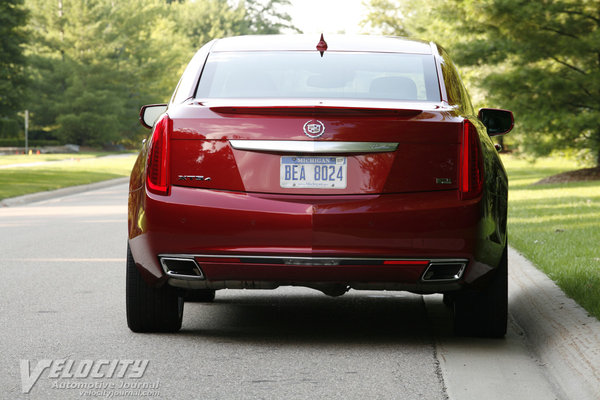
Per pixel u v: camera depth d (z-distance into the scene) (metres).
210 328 10.25
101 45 141.38
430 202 8.54
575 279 11.77
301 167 8.56
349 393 7.39
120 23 147.62
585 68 45.69
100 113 139.50
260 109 8.60
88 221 26.17
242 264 8.64
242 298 12.62
